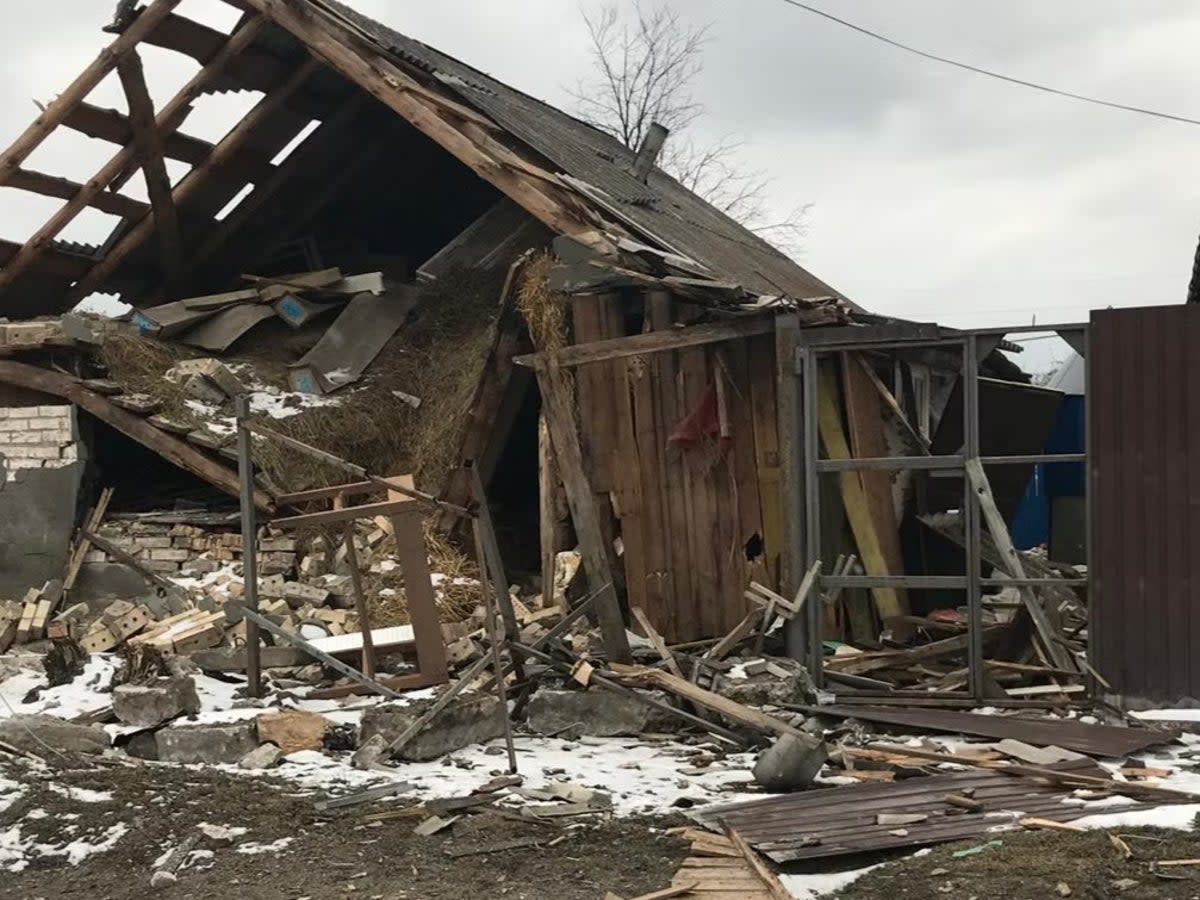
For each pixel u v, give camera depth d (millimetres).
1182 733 6297
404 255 13773
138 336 10773
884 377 8836
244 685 7570
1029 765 5531
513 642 6859
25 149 10430
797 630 7562
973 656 7102
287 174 12281
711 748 6293
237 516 10000
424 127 9969
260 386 10805
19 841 5082
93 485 10570
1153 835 4398
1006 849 4332
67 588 9727
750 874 4277
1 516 10047
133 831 5082
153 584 9742
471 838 4832
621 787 5531
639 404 8602
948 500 9312
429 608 7281
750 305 8227
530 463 12398
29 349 10180
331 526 9828
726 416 8422
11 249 11383
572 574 8828
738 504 8422
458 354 10867
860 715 6668
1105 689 6863
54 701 7246
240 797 5430
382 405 10617
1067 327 7012
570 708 6594
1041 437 10117
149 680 7125
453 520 9992
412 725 6055
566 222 9266
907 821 4699
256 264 13359
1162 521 6777
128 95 10609
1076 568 9891
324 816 5176
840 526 8375
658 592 8492
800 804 5039
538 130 12484
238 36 10664
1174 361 6773
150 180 11469
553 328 9031
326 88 11617
